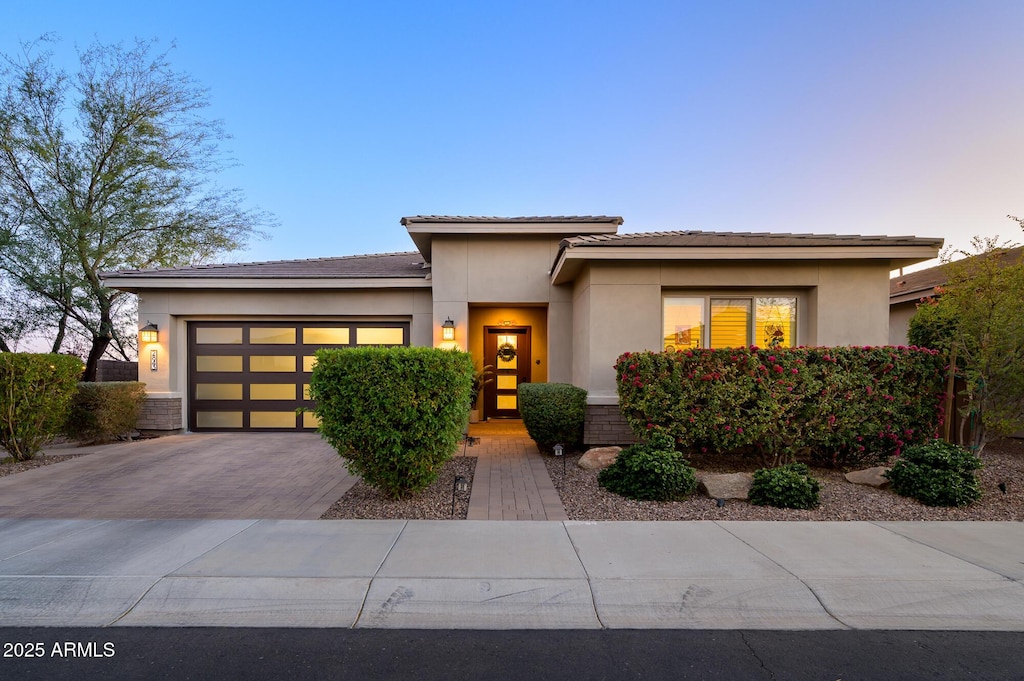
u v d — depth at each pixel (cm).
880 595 343
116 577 360
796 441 650
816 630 312
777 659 282
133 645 295
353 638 302
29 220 1212
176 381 1041
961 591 347
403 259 1307
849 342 819
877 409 646
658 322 827
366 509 532
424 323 1047
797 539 436
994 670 271
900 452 657
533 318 1209
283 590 347
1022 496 555
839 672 269
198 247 1410
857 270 823
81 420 892
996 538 438
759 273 827
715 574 366
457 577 360
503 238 1012
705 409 649
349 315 1052
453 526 473
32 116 1220
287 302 1044
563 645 296
